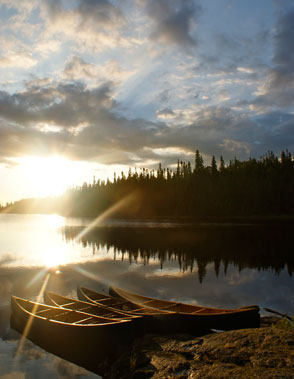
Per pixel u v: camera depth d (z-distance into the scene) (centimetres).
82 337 811
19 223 8994
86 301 1130
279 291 1409
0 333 933
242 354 650
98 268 2016
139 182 12438
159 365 643
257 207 8644
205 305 1183
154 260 2366
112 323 780
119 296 1175
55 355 800
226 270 1950
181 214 9719
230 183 9462
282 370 565
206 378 564
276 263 2222
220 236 4256
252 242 3562
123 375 641
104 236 4456
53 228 6481
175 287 1484
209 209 9150
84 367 734
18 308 1017
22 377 688
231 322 877
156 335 831
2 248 3161
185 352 698
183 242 3603
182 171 12438
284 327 820
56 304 1052
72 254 2711
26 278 1692
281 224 6531
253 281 1622
